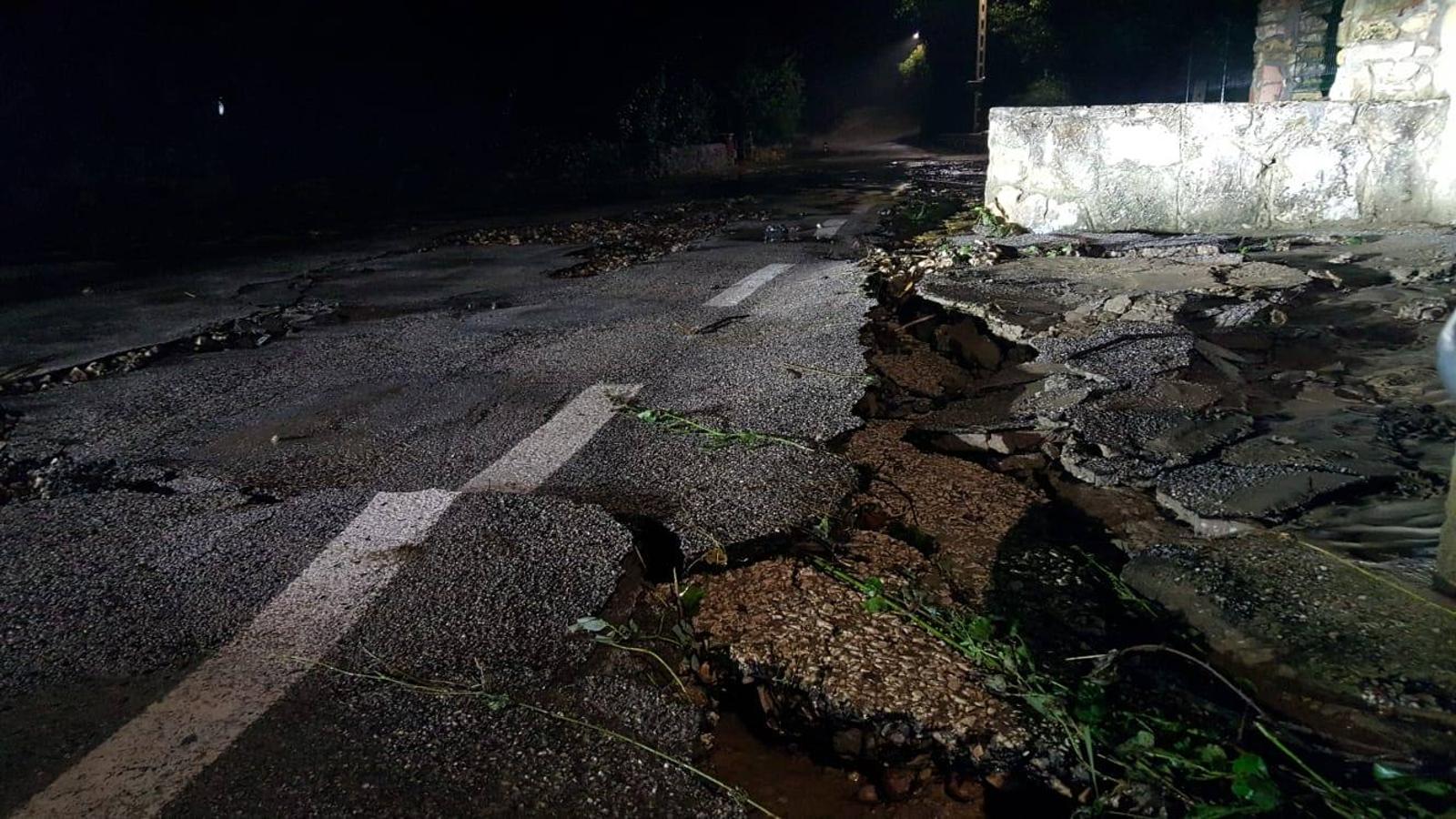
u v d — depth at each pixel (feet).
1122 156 22.03
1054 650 6.34
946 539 8.02
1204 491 8.36
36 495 9.84
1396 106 19.83
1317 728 5.47
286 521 8.76
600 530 8.23
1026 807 5.41
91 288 23.36
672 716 5.86
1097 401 10.72
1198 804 4.89
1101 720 5.58
